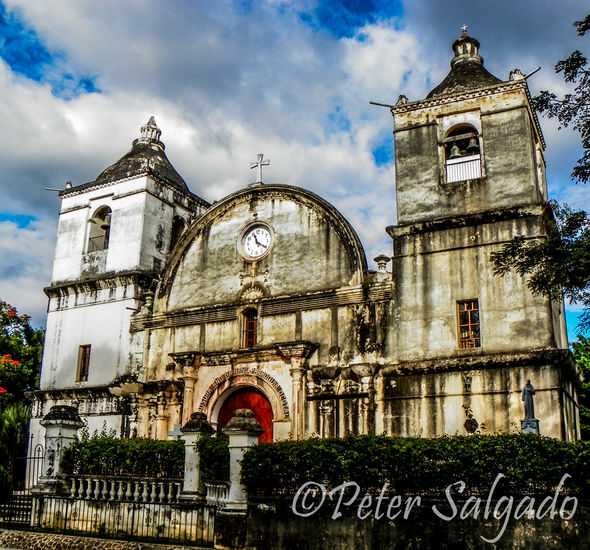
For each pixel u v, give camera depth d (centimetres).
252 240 2575
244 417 1603
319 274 2386
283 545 1460
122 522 1686
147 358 2634
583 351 3091
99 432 2619
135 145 3203
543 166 2464
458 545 1321
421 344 2112
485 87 2245
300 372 2244
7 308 3488
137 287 2747
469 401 1984
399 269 2220
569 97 1569
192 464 1628
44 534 1703
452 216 2177
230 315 2503
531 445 1311
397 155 2333
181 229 3055
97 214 3041
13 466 2453
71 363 2797
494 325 2023
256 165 2659
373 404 2116
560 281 1538
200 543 1555
